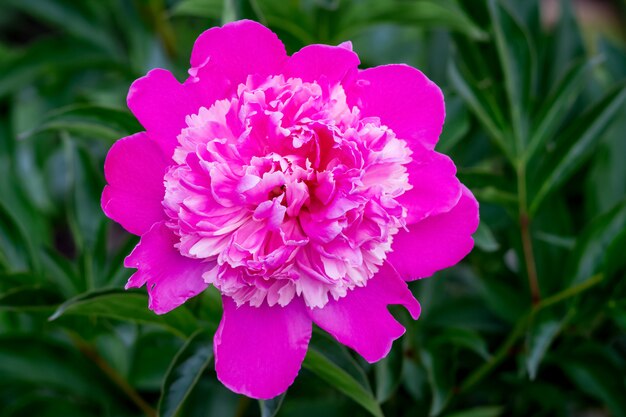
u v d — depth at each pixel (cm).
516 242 80
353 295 64
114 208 63
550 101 77
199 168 62
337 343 68
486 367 79
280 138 63
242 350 63
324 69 64
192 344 68
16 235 77
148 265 62
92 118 71
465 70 76
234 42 64
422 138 65
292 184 63
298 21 80
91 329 73
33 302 71
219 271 62
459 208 65
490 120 77
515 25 76
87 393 77
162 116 64
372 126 63
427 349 77
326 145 63
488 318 81
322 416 80
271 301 63
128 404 79
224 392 75
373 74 65
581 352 80
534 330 75
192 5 78
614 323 82
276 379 63
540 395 81
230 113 63
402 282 63
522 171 77
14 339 76
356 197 62
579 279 76
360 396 69
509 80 77
